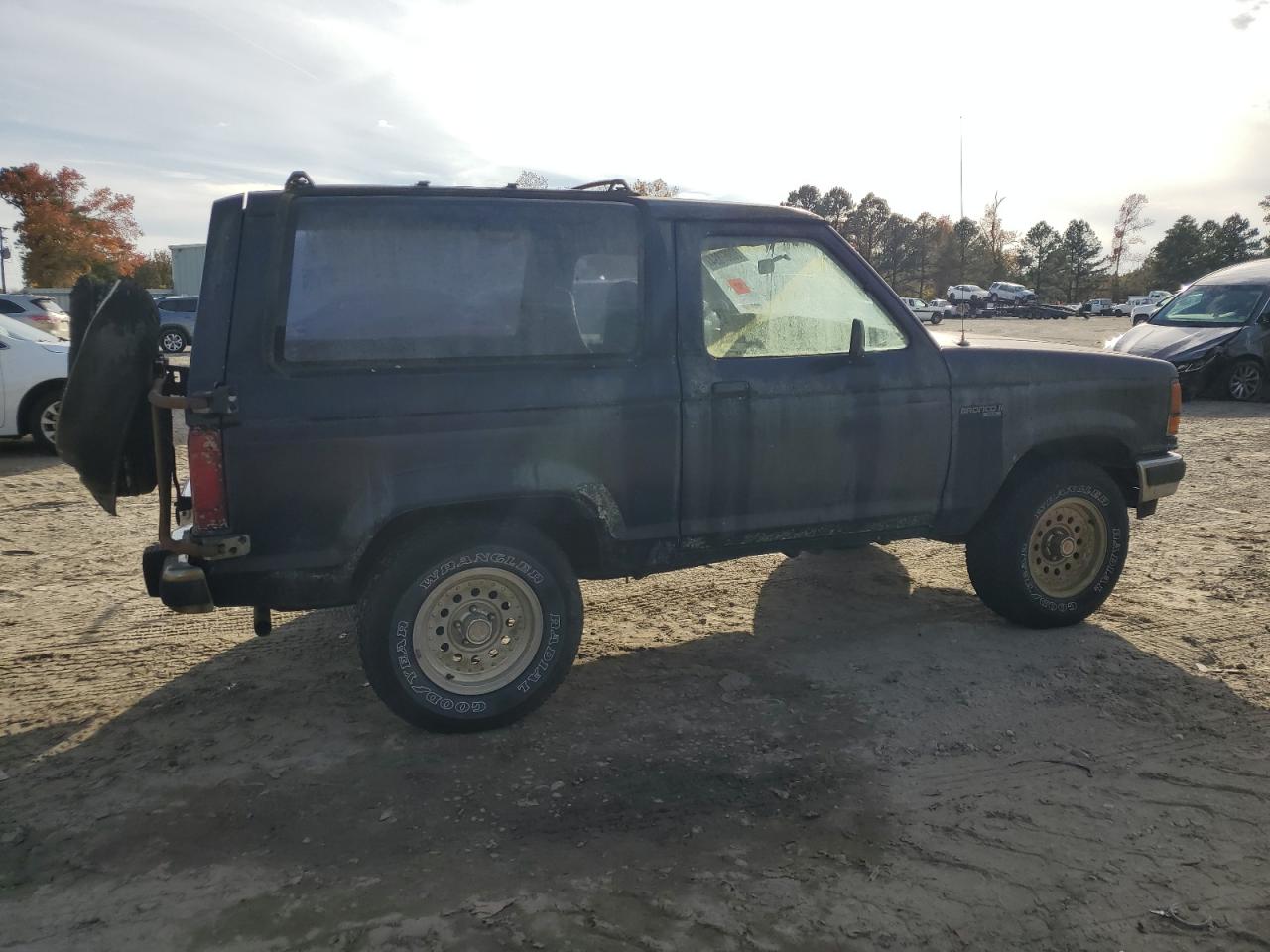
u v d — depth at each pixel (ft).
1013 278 309.01
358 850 9.41
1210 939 8.11
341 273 10.85
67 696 12.89
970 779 10.66
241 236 10.62
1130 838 9.54
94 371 10.82
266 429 10.43
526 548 11.57
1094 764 10.98
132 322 11.03
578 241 11.82
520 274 11.54
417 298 11.11
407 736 11.78
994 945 8.04
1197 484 25.39
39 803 10.27
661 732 11.85
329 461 10.69
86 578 17.98
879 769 10.92
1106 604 16.20
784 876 8.95
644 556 12.47
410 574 11.09
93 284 12.30
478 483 11.22
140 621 15.74
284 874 9.04
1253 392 42.52
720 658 14.12
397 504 10.95
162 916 8.45
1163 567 18.12
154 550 11.05
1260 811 10.00
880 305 13.50
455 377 11.13
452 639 11.59
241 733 11.87
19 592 17.16
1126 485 15.80
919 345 13.61
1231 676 13.26
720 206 12.71
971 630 15.10
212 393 10.20
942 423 13.62
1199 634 14.79
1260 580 17.28
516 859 9.24
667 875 8.98
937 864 9.12
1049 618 14.79
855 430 13.10
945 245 239.71
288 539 10.73
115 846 9.51
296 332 10.64
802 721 12.09
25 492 25.21
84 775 10.84
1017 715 12.19
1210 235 307.78
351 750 11.44
